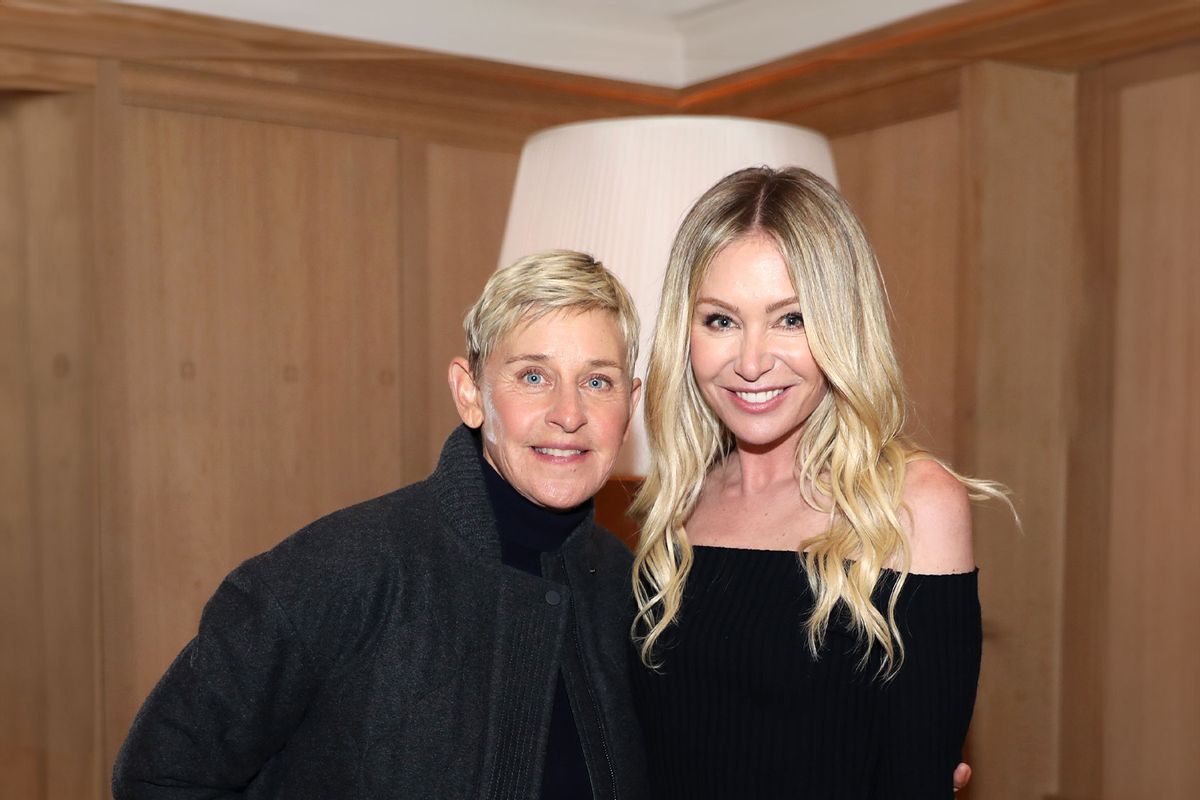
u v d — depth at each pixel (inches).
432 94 153.3
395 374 153.9
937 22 130.8
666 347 69.5
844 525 64.4
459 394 63.9
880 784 62.3
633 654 68.0
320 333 148.2
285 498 146.3
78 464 134.8
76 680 135.3
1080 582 131.2
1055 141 132.3
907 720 61.0
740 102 160.2
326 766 58.0
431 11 148.6
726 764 64.9
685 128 94.2
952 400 133.9
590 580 67.7
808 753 63.0
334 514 61.6
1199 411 118.7
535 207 98.6
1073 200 132.1
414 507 62.4
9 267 133.0
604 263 93.7
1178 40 120.2
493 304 60.5
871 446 63.9
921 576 61.7
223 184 140.9
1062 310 133.2
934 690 60.9
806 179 65.6
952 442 134.0
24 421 135.9
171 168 137.6
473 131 157.4
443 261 156.8
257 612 56.6
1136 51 124.3
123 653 135.0
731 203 65.7
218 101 139.8
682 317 68.1
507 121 159.6
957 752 62.0
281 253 145.1
